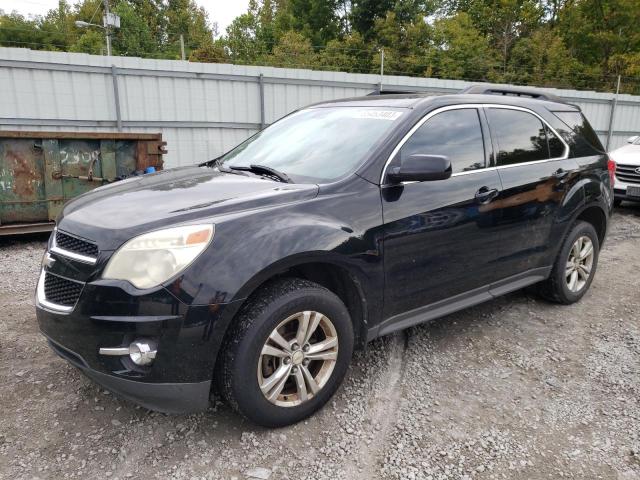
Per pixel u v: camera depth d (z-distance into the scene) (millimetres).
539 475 2400
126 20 43344
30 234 7250
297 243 2496
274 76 12727
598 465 2479
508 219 3611
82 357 2389
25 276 5191
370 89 13930
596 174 4438
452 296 3410
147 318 2246
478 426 2754
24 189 6480
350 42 34531
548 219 3979
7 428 2648
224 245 2361
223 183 2975
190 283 2270
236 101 12500
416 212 3029
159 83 11625
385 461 2463
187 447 2529
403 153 3092
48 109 10727
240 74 12383
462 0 43594
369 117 3373
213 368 2381
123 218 2498
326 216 2691
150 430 2656
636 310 4457
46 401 2898
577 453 2559
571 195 4141
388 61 31719
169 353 2285
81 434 2615
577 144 4367
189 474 2348
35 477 2311
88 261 2373
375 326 3000
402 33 34594
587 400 3031
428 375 3264
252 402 2482
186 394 2365
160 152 7199
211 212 2496
